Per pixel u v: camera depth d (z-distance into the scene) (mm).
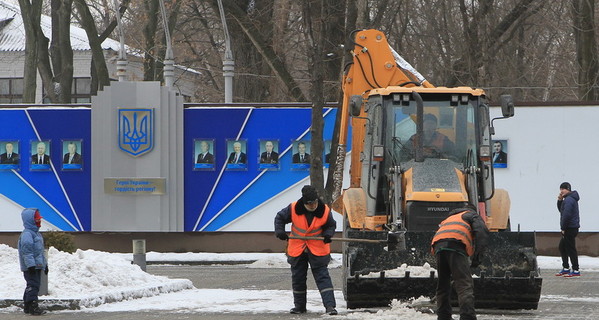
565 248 51750
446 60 97438
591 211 65750
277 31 83250
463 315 27609
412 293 33250
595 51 79312
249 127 68688
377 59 44688
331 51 75375
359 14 67188
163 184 68250
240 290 43625
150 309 35812
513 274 33344
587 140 65938
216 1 77000
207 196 68875
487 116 36719
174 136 68625
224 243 68875
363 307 34344
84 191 69688
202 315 33750
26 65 82750
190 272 57094
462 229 28062
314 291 43500
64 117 69875
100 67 83000
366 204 37938
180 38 111375
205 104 68812
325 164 69125
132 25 112875
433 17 99062
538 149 66375
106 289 39156
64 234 52500
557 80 112562
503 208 37156
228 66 71125
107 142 68688
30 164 69938
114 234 69250
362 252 33875
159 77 90000
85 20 82188
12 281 38781
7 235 70375
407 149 36375
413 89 36594
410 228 34219
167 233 69125
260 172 68625
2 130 70375
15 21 126000
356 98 37031
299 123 68500
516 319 31672
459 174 35156
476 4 99125
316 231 33938
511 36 88625
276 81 89500
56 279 38281
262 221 68812
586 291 43062
